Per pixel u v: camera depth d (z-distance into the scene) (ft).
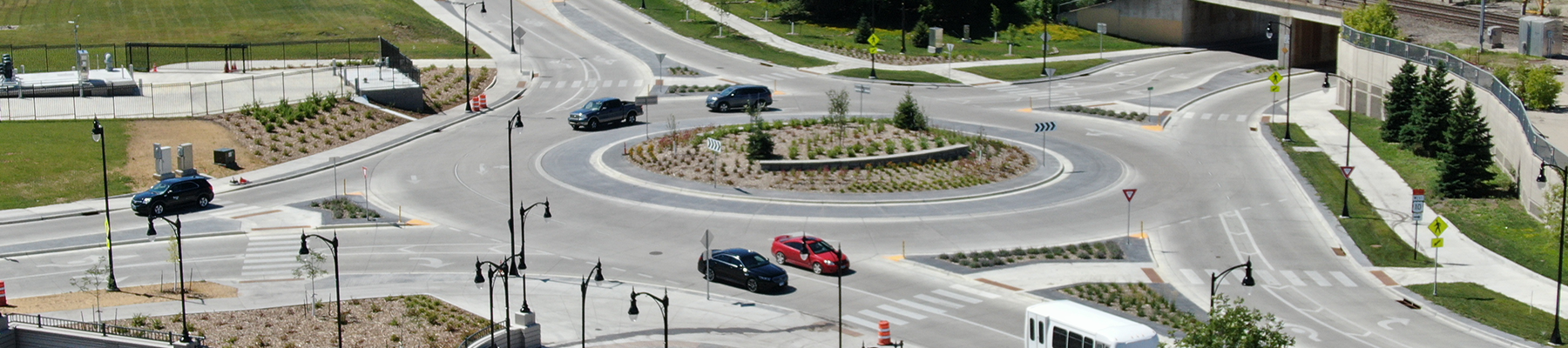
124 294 154.30
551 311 150.51
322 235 188.65
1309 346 139.23
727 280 163.12
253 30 383.86
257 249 180.24
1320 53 371.97
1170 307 153.17
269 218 198.80
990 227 195.00
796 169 222.48
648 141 249.75
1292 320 149.69
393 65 318.65
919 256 177.27
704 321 146.92
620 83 325.62
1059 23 433.48
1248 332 111.24
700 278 166.30
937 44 383.86
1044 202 212.23
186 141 246.68
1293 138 266.77
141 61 338.75
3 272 166.71
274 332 137.59
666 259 175.83
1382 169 237.66
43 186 214.69
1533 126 219.00
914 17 422.82
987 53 387.55
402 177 228.43
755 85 299.79
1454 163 212.43
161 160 223.92
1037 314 126.21
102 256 176.14
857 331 143.74
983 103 311.27
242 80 301.84
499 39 378.73
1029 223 198.08
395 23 392.06
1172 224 199.11
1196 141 266.57
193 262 172.76
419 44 369.30
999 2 428.56
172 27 386.73
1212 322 112.16
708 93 314.76
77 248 179.73
